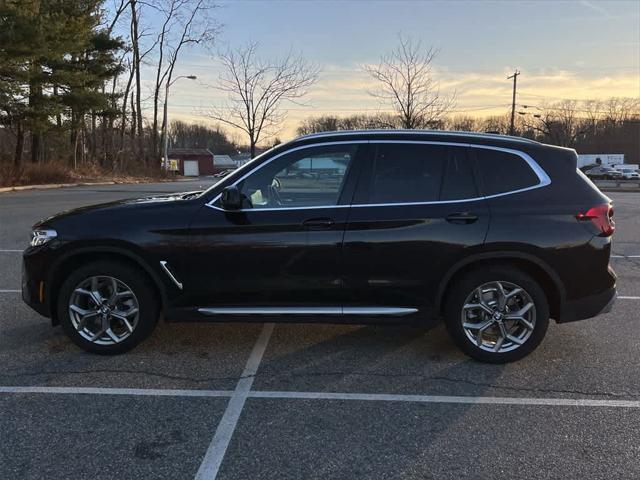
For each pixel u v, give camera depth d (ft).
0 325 17.10
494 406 12.09
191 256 14.06
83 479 9.36
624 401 12.34
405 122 66.13
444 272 13.83
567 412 11.81
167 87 143.54
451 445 10.50
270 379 13.44
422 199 13.92
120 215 14.32
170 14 130.82
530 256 13.67
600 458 10.05
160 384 13.09
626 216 49.29
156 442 10.53
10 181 80.33
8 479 9.32
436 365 14.34
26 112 78.07
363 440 10.66
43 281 14.51
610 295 14.05
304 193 14.26
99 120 130.93
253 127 56.39
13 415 11.51
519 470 9.69
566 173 14.10
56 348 15.26
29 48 63.67
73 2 82.69
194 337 16.34
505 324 14.21
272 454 10.16
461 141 14.20
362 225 13.78
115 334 14.76
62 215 14.87
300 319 14.26
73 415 11.54
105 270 14.30
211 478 9.43
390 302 14.08
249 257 13.99
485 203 13.82
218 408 11.93
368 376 13.65
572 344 15.88
